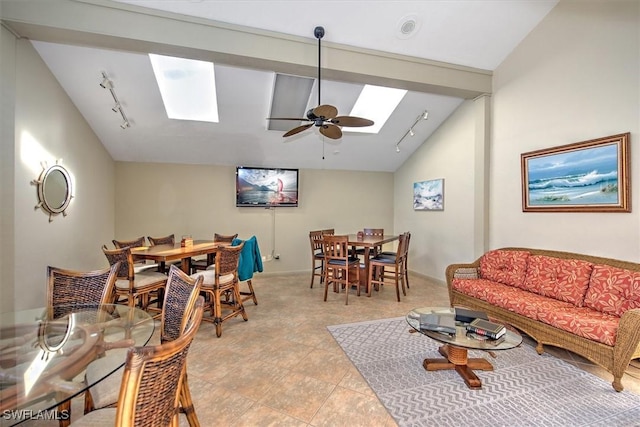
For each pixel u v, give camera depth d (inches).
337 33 126.5
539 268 126.3
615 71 111.0
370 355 106.2
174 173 209.0
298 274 234.7
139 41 108.7
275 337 120.9
